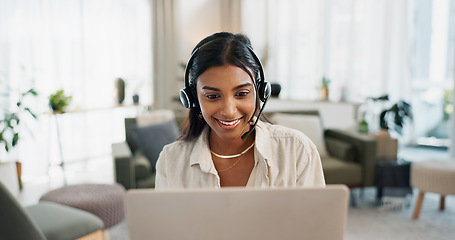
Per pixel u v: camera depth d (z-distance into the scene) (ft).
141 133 9.94
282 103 17.16
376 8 16.46
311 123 11.24
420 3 16.39
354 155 10.39
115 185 8.59
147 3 17.88
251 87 2.57
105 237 7.80
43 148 13.97
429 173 9.12
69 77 14.94
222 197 2.04
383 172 10.02
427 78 16.83
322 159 10.62
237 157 3.05
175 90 19.35
